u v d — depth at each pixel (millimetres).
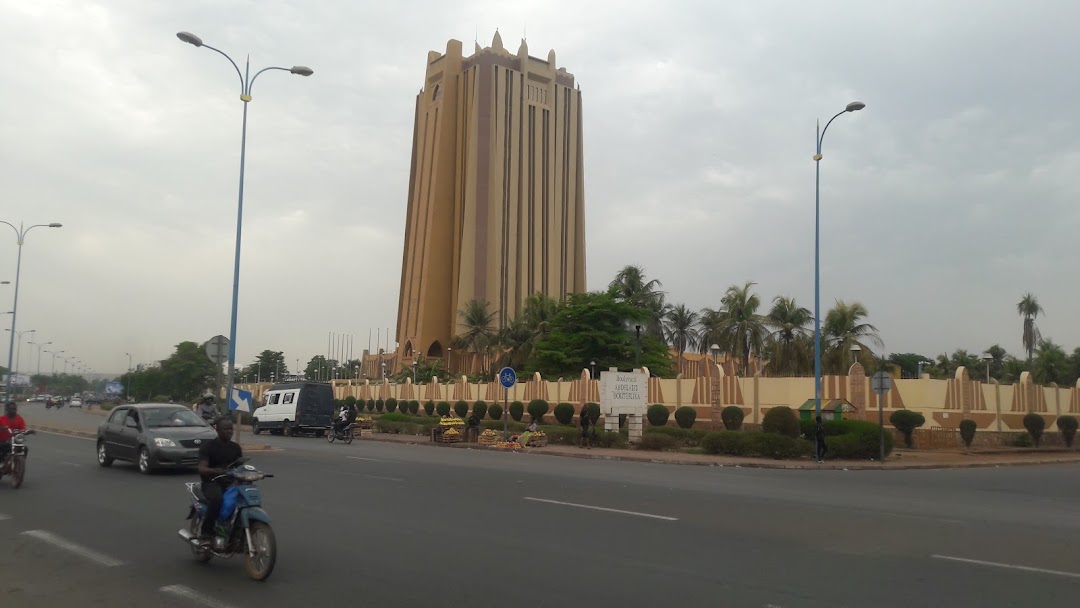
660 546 9555
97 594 7312
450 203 104375
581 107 114062
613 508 12727
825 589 7539
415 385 65812
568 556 8930
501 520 11422
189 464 17375
